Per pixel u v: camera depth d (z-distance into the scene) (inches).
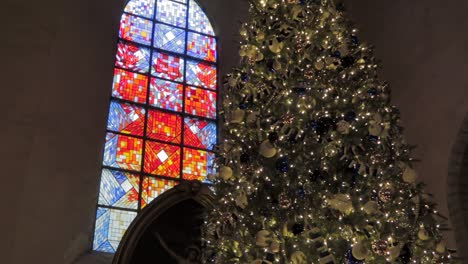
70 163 291.3
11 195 265.0
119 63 353.7
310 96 169.3
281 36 182.9
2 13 315.3
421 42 312.7
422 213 164.4
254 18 200.5
